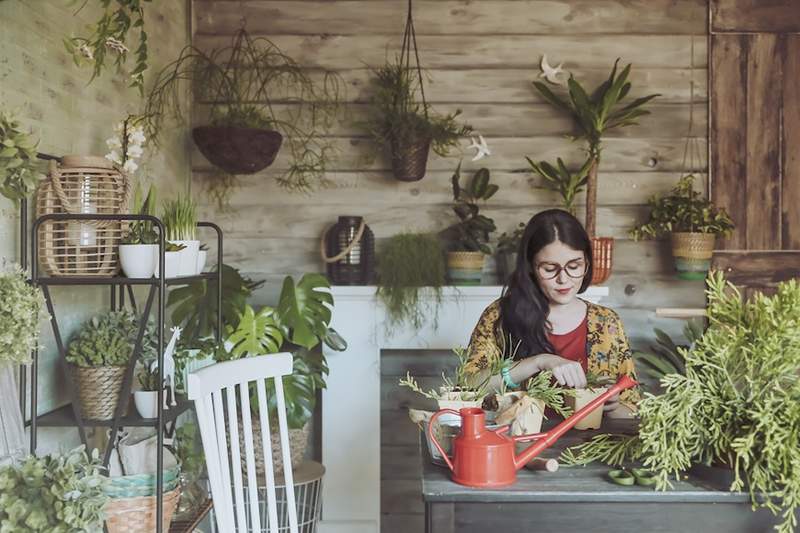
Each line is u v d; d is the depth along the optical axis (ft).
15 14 6.68
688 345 11.64
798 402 4.82
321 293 10.14
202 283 9.54
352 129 11.75
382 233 11.74
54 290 7.34
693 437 5.08
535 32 11.72
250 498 6.23
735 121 11.69
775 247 11.66
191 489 8.37
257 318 9.55
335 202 11.76
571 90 11.18
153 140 10.03
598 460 5.63
